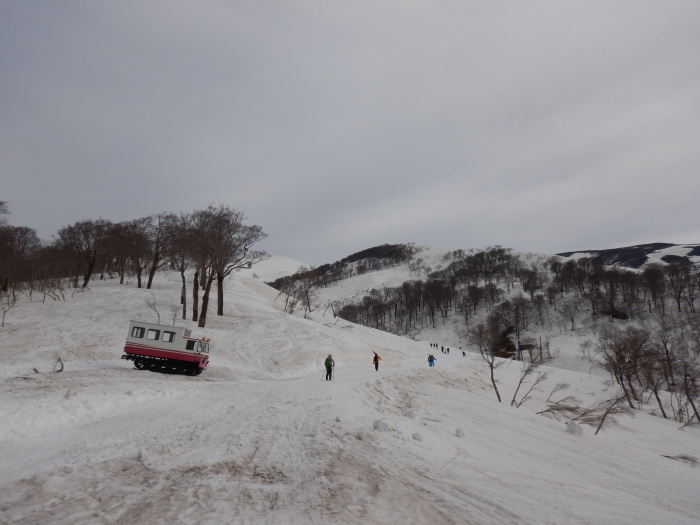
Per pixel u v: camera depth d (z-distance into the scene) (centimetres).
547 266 18812
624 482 1258
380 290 19738
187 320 4384
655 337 7875
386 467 916
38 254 6619
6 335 3559
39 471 806
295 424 1239
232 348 3756
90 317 4253
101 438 1091
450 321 13625
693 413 4659
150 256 6172
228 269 4881
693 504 1107
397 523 643
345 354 4206
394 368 3975
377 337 6656
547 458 1430
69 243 6225
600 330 9362
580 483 1105
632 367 5028
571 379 6375
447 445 1273
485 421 1992
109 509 637
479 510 743
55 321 4084
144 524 586
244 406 1570
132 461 884
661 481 1377
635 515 870
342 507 677
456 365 5050
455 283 17975
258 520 612
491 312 12838
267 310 5356
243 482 769
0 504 638
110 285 6462
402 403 2156
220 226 4559
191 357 2811
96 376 2203
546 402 3816
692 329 8425
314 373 3484
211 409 1513
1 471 818
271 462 891
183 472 817
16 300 4944
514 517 733
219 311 4819
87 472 802
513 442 1611
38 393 1556
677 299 10144
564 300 12744
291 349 3916
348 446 1046
